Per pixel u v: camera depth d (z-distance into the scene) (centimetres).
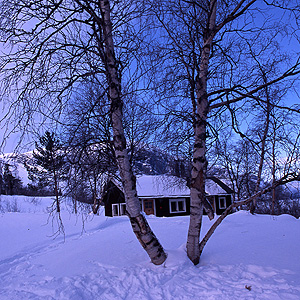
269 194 2053
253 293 414
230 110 529
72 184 534
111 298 448
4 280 635
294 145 645
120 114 535
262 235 721
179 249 572
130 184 533
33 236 1189
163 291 450
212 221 955
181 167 1106
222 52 570
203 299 415
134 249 699
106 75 515
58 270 635
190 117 676
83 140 529
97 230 1198
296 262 521
